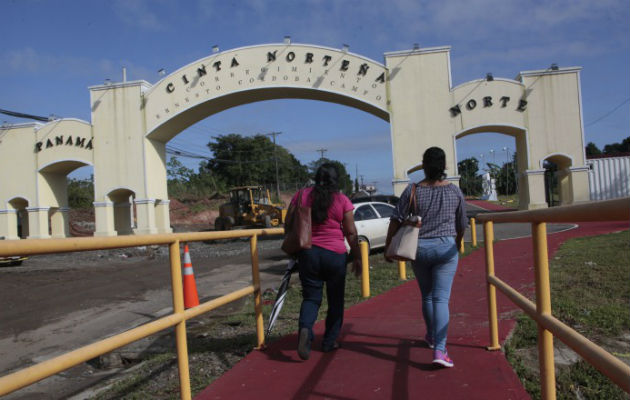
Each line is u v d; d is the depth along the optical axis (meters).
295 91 29.23
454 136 27.66
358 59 28.33
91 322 7.79
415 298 6.81
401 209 3.78
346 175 100.44
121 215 32.88
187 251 4.36
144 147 29.92
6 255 1.91
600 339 4.43
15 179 32.03
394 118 28.05
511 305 5.81
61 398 4.62
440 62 27.89
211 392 3.60
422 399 3.20
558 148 27.33
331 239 4.05
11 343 6.61
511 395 3.15
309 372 3.86
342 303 4.30
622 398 3.37
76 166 33.06
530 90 27.55
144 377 4.53
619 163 31.58
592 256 9.19
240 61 28.95
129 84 30.14
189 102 29.42
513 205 46.31
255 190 28.67
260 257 16.06
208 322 7.17
